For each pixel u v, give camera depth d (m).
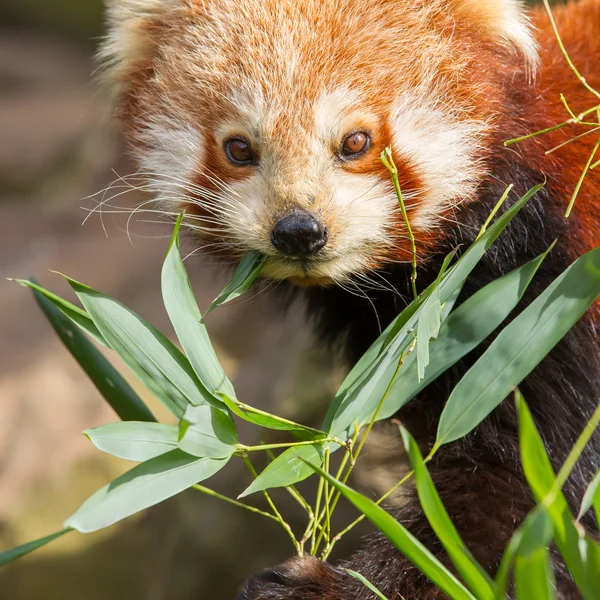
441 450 4.12
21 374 8.30
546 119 4.21
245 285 3.68
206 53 3.89
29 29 16.42
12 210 11.71
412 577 3.89
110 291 9.10
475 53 4.00
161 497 3.00
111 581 7.07
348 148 3.71
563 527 2.56
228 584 6.65
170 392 3.31
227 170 3.83
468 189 3.93
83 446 7.65
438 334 3.47
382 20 3.83
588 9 4.93
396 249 3.89
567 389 4.11
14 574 7.15
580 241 4.23
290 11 3.83
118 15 4.47
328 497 3.57
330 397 6.60
